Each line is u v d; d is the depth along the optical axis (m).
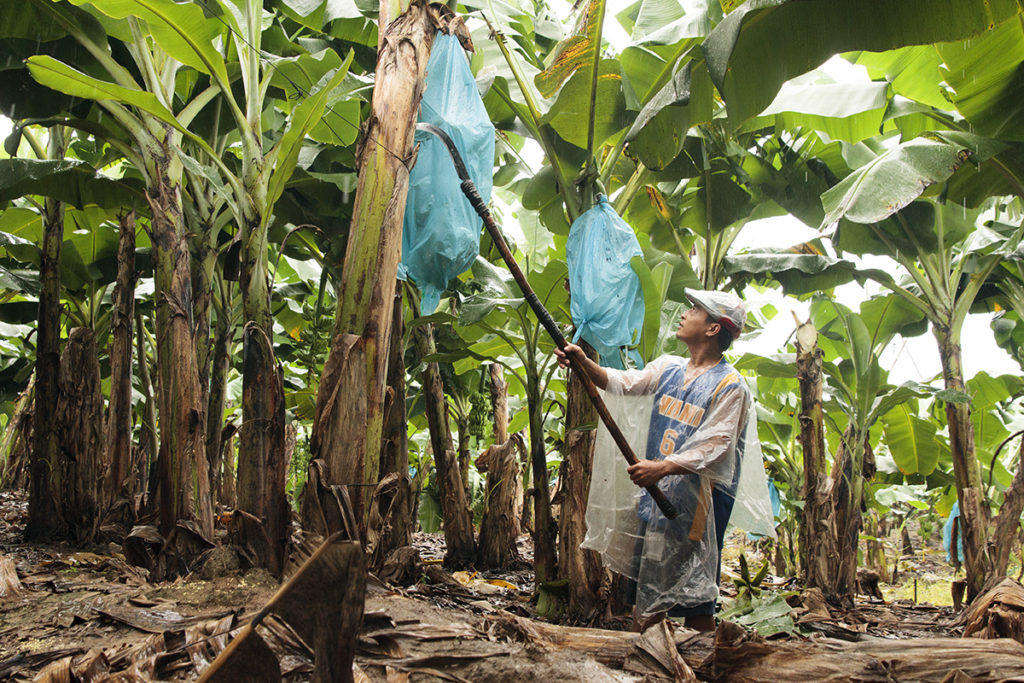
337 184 4.75
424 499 8.42
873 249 5.80
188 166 3.51
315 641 1.34
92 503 4.57
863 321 6.54
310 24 4.42
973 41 3.90
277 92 4.72
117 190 4.49
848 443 5.88
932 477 7.72
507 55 4.15
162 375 3.40
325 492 2.89
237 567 2.99
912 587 10.29
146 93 3.08
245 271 3.29
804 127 5.29
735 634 2.36
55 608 2.73
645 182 4.66
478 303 4.64
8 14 3.49
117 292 4.40
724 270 5.85
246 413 3.13
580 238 3.85
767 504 2.89
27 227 5.94
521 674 2.19
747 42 3.31
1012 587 3.02
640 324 3.94
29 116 4.05
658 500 2.75
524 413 8.52
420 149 3.20
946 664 2.32
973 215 5.66
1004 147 4.30
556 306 4.91
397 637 2.42
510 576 5.56
